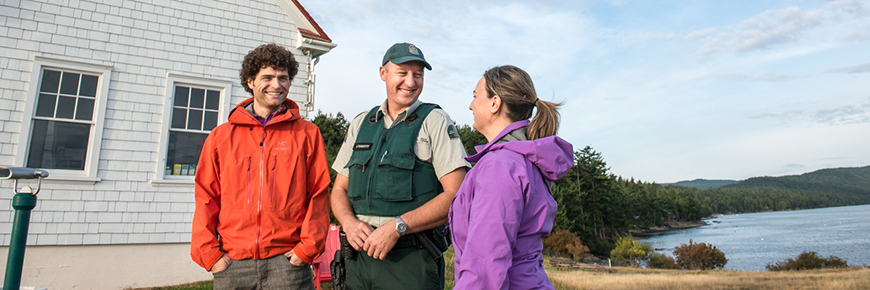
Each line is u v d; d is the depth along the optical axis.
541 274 1.29
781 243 63.25
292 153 2.29
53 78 5.86
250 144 2.27
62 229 5.63
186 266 6.30
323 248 2.23
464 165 2.01
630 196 79.25
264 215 2.15
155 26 6.41
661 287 11.70
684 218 110.50
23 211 2.29
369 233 1.90
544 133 1.44
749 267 38.41
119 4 6.23
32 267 5.47
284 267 2.15
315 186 2.35
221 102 6.77
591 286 11.57
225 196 2.19
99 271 5.80
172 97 6.43
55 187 5.65
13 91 5.60
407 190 1.97
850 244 59.25
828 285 12.52
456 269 1.29
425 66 2.17
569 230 37.47
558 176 1.37
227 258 2.14
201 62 6.65
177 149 6.43
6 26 5.64
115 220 5.91
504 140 1.44
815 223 107.38
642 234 76.62
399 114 2.16
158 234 6.13
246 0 7.09
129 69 6.19
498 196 1.19
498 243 1.14
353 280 2.04
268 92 2.30
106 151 5.95
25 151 5.57
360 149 2.16
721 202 181.50
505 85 1.53
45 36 5.81
